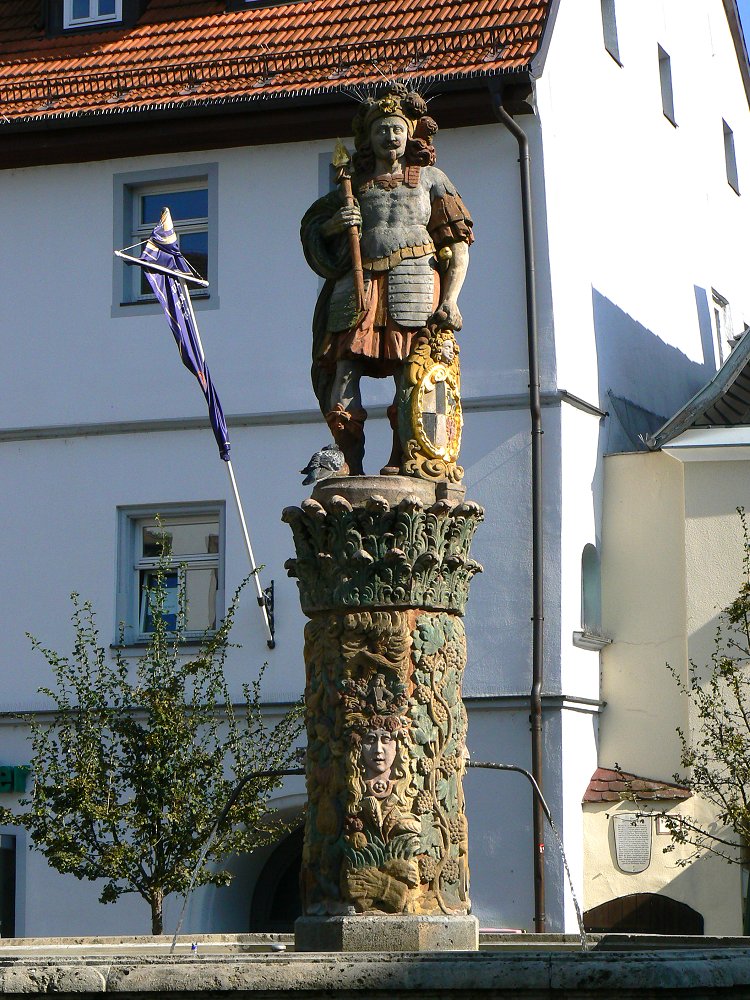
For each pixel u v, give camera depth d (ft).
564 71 75.10
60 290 76.43
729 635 70.74
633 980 23.52
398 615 31.91
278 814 69.67
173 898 70.79
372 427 71.05
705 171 96.58
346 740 31.71
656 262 86.02
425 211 33.60
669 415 84.79
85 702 63.36
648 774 71.56
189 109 73.82
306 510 32.24
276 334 73.77
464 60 71.41
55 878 72.02
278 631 71.56
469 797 68.64
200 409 73.97
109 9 80.23
